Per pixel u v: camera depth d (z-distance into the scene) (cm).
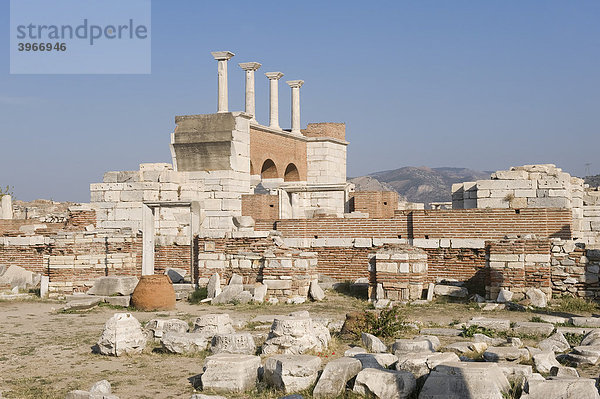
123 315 1599
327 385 1176
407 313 2119
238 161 4288
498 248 2309
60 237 2794
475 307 2208
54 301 2656
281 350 1465
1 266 3216
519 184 3234
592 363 1391
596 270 2273
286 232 2995
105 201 3297
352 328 1723
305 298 2477
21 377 1381
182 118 4359
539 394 1073
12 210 5291
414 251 2416
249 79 4875
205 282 2642
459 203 3441
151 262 3022
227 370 1240
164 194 3269
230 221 4169
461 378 1088
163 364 1475
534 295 2227
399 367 1229
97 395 1144
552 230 2673
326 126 5478
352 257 2808
